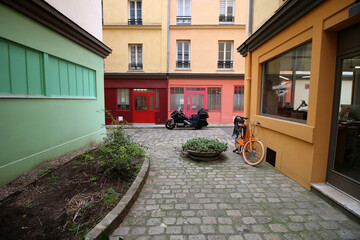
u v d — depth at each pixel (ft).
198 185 11.33
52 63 14.32
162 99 40.24
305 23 10.77
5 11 10.27
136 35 39.24
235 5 39.06
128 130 32.73
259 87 16.97
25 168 11.46
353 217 7.89
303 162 10.94
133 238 6.98
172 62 40.19
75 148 17.02
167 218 8.16
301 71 11.82
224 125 38.29
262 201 9.50
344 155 9.38
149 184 11.44
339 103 9.64
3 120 10.25
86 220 7.49
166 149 19.79
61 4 15.07
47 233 6.69
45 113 13.41
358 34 8.56
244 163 15.16
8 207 7.89
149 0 38.60
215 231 7.36
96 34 21.17
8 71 10.71
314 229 7.43
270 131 14.71
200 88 40.73
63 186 9.84
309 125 10.37
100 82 22.36
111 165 11.62
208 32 39.58
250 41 16.90
